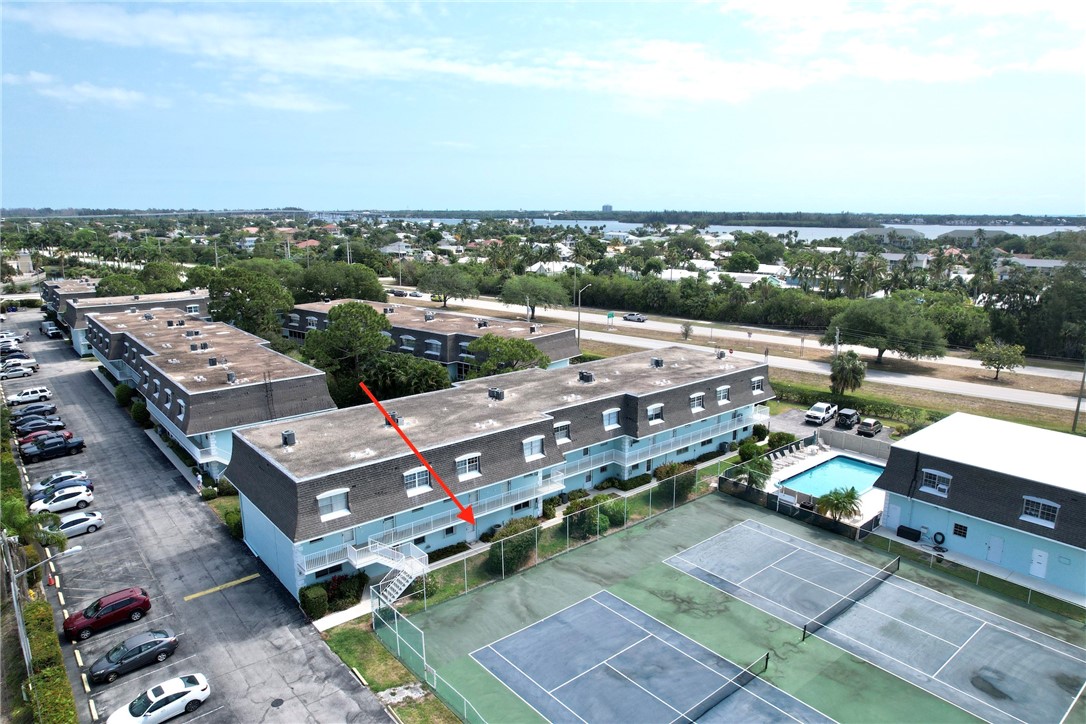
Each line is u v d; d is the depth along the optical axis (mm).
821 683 31094
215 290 93812
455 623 35594
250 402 55031
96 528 45750
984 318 104375
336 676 31422
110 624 35062
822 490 54500
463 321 92812
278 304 95000
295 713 28984
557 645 33750
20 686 30609
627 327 125812
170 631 33281
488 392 51906
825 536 45969
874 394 80125
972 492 42938
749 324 129250
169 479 54219
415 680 31156
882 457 61031
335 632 34844
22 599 36406
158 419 63125
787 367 92188
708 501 51562
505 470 43500
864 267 132375
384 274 191750
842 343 100250
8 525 39531
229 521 45312
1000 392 80062
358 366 70438
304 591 36125
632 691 30422
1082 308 95062
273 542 39281
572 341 86750
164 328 81000
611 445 53219
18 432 63062
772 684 30984
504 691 30328
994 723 28594
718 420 60562
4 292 152875
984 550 42844
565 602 37656
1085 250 99250
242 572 40562
